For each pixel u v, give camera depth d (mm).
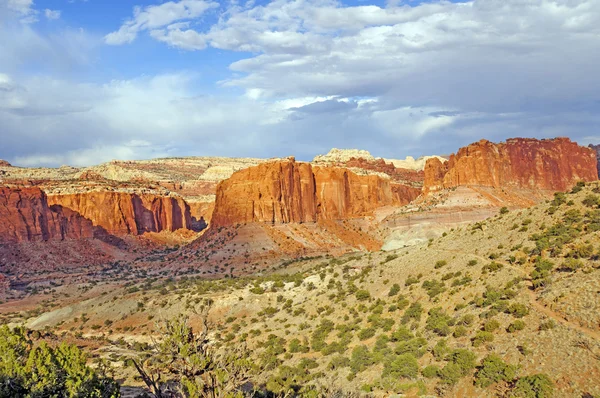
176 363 42750
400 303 91688
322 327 99562
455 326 75562
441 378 66000
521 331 66875
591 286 67438
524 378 58750
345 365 79188
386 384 67938
